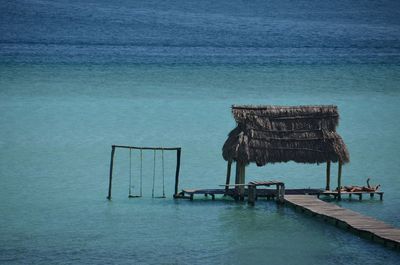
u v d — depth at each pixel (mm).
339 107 85688
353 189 49812
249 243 41156
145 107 83250
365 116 80562
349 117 79812
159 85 98625
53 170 56312
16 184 52375
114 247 40281
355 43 161000
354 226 42062
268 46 152250
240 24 188000
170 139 67438
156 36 164375
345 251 39594
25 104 83500
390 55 139500
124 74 107250
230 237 42125
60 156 60750
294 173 57188
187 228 43594
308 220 44969
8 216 45188
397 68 119812
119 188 52000
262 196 49562
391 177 56125
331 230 42969
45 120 75188
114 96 89812
